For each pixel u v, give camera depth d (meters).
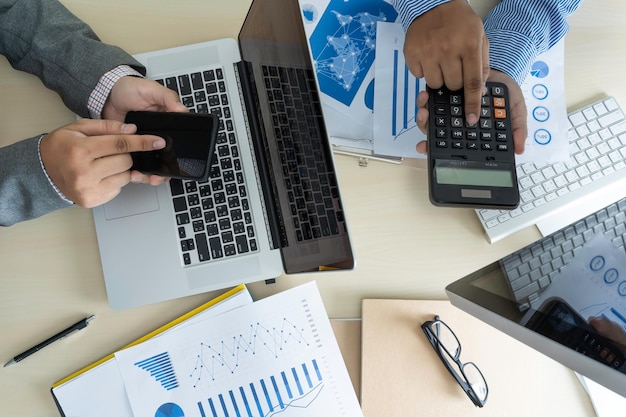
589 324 0.41
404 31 0.71
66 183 0.60
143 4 0.72
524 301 0.47
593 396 0.65
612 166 0.70
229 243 0.65
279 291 0.68
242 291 0.66
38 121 0.69
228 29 0.73
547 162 0.70
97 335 0.65
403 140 0.69
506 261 0.52
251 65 0.67
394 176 0.71
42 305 0.65
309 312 0.66
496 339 0.67
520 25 0.72
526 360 0.67
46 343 0.63
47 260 0.66
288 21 0.57
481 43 0.65
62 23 0.67
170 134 0.62
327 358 0.65
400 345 0.66
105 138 0.60
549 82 0.73
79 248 0.66
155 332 0.65
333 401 0.64
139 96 0.65
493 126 0.64
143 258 0.64
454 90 0.65
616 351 0.38
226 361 0.64
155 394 0.63
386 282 0.69
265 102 0.65
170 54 0.69
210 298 0.66
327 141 0.52
